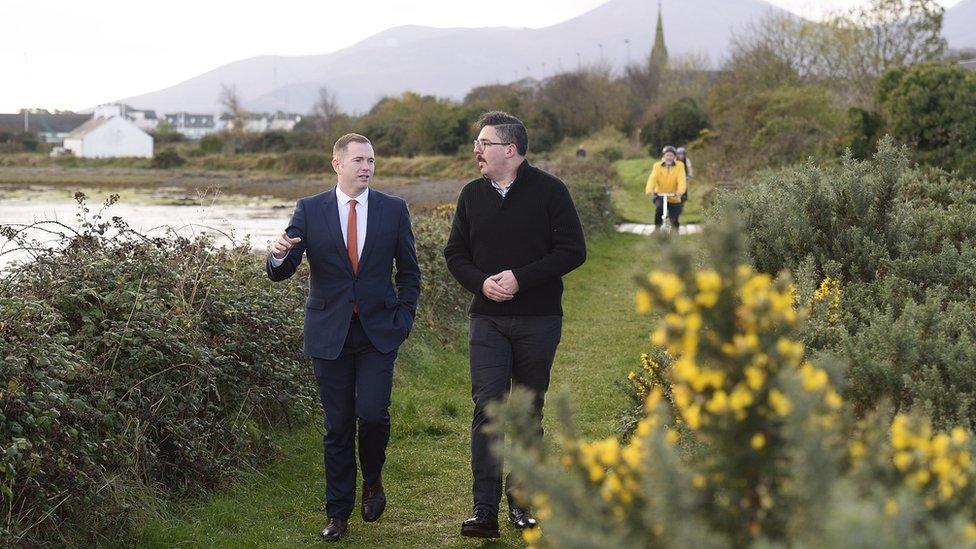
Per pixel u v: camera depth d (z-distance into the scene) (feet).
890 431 9.70
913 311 14.75
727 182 78.07
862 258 20.79
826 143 81.35
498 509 17.11
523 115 242.58
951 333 15.31
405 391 26.40
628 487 7.07
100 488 15.38
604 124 238.68
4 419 13.89
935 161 60.59
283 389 21.36
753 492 6.85
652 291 7.23
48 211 118.62
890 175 22.07
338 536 16.88
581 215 62.34
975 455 9.27
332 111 284.00
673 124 179.42
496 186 17.28
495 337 17.12
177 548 15.97
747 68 135.44
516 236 17.06
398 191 153.89
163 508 16.93
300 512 18.25
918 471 7.09
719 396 6.83
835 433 7.16
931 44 114.42
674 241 7.27
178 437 18.01
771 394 6.73
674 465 6.47
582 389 27.32
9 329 15.19
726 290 7.14
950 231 22.52
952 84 61.46
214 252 24.53
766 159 89.81
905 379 12.84
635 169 156.76
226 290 21.36
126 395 17.67
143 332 17.63
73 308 18.04
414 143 245.24
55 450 15.16
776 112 106.42
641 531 6.80
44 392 14.97
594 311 40.14
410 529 17.46
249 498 18.44
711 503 6.86
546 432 22.02
